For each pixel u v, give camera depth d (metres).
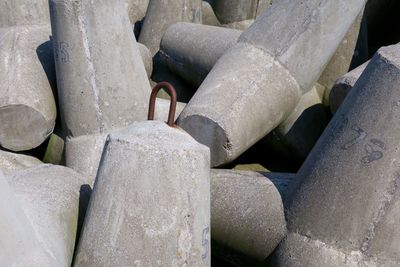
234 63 3.11
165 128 2.11
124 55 2.98
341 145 2.23
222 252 2.58
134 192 1.96
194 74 3.81
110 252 1.95
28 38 3.37
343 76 3.10
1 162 3.01
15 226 1.79
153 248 1.93
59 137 3.19
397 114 2.11
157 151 1.96
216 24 4.46
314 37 3.11
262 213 2.42
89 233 2.02
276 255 2.33
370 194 2.14
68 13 2.84
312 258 2.21
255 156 3.42
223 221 2.51
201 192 2.01
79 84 2.93
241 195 2.52
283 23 3.14
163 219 1.94
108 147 2.07
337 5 3.11
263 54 3.12
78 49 2.88
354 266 2.14
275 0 3.29
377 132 2.14
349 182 2.18
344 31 3.23
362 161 2.16
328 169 2.24
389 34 4.33
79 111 2.97
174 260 1.94
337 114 2.33
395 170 2.11
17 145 3.13
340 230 2.18
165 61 4.02
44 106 3.11
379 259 2.14
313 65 3.17
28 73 3.17
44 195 2.21
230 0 4.33
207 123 2.84
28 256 1.82
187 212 1.96
